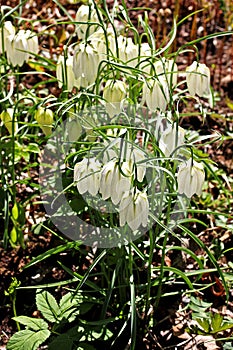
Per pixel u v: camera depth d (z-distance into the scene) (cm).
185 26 148
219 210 112
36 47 100
